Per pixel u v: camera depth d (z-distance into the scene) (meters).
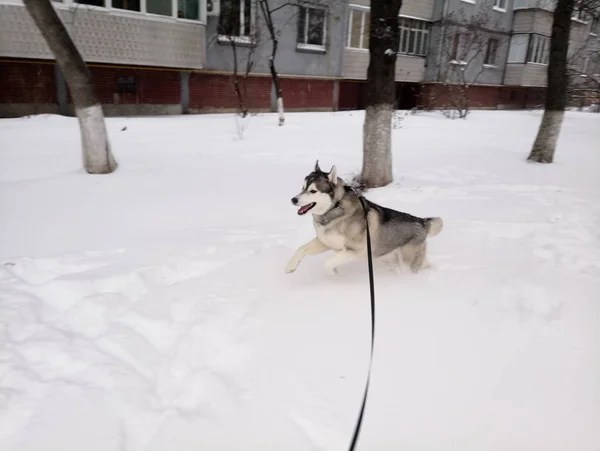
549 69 9.41
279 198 6.93
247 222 5.95
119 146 10.68
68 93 16.34
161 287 3.96
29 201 6.41
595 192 7.41
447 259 4.68
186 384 2.76
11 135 11.36
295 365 2.88
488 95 30.62
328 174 3.90
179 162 9.18
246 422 2.42
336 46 23.06
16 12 14.03
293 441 2.30
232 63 19.91
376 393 2.64
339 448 2.27
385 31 6.86
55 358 2.90
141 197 6.77
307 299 3.75
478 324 3.37
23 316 3.39
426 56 26.69
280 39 20.88
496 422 2.44
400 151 11.25
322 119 18.44
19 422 2.36
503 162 9.87
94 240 5.14
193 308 3.57
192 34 17.83
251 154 10.41
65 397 2.54
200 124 15.49
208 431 2.36
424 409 2.52
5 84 15.17
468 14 26.62
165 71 18.55
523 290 3.86
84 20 15.28
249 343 3.10
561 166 9.48
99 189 7.04
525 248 4.93
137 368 2.87
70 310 3.50
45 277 4.16
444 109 24.70
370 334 3.24
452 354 3.01
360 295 3.83
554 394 2.64
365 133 7.53
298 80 22.83
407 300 3.74
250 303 3.65
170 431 2.36
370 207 4.08
